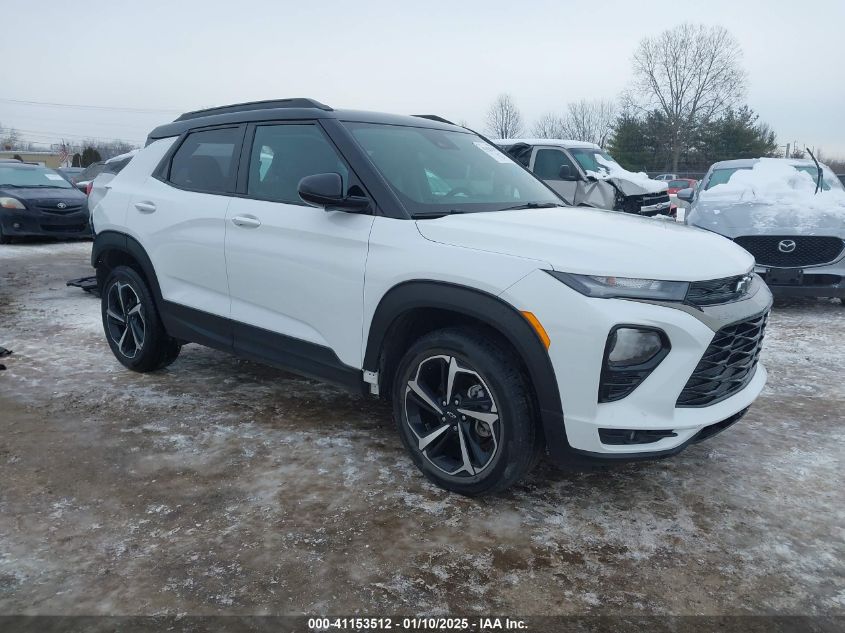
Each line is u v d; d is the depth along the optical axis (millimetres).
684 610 2273
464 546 2617
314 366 3418
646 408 2582
